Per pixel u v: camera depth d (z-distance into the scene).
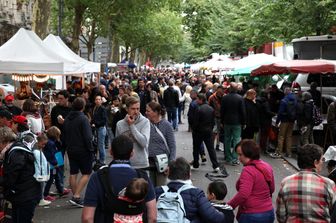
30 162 6.19
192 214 4.71
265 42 29.67
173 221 4.54
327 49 18.20
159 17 62.88
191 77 43.72
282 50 22.11
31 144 6.38
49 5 20.36
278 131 14.84
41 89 17.77
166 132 7.50
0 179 6.29
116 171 4.33
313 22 21.52
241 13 36.75
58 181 9.74
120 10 38.38
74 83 18.09
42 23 20.17
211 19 48.16
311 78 17.33
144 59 97.38
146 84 18.92
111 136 14.08
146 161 6.98
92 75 26.89
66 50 14.97
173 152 7.52
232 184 10.94
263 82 22.27
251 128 13.93
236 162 13.42
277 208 4.77
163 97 20.86
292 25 22.72
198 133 12.16
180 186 4.81
